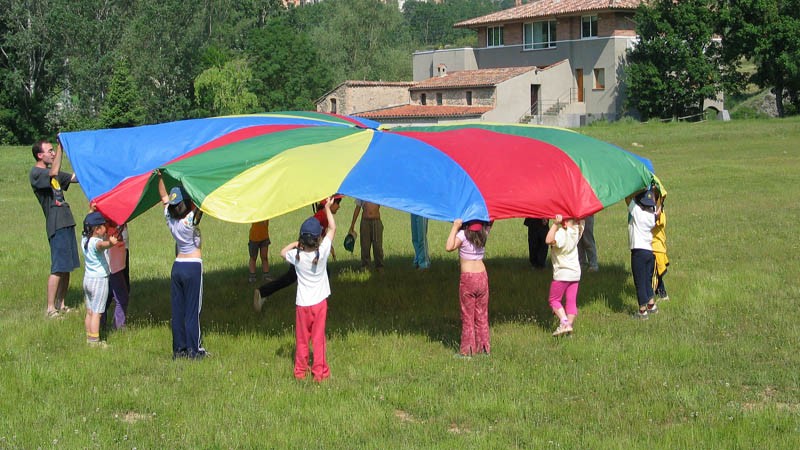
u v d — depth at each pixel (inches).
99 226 386.9
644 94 2154.3
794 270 527.5
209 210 359.3
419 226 567.2
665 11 2143.2
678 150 1510.8
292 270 451.2
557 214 387.5
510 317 442.6
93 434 282.4
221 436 280.5
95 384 338.3
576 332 404.5
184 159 393.4
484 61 2544.3
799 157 1294.3
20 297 506.9
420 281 530.3
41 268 602.5
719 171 1145.4
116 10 2758.4
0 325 426.3
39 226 841.5
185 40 2728.8
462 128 484.1
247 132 458.6
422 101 2422.5
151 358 373.7
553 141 455.2
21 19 2598.4
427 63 2684.5
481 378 338.3
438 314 449.1
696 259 576.1
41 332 411.8
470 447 267.6
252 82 2859.3
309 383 336.8
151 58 2662.4
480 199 377.1
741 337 387.5
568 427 285.0
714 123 1942.7
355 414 299.4
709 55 2182.6
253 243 540.1
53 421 298.4
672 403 306.5
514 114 2231.8
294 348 385.7
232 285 531.8
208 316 448.5
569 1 2429.9
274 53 2906.0
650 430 281.9
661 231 446.6
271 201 363.9
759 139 1619.1
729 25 2140.7
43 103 2662.4
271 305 473.4
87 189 412.5
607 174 422.3
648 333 400.5
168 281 551.8
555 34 2361.0
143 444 275.7
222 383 335.9
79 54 2605.8
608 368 348.2
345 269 572.4
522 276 537.3
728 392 315.9
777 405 306.0
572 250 393.1
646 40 2178.9
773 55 2114.9
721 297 462.0
